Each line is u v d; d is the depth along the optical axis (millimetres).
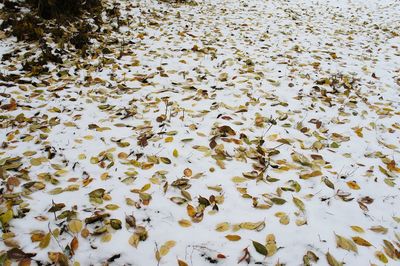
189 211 2562
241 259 2203
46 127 3504
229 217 2535
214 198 2682
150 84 4566
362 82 5066
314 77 5105
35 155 3107
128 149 3248
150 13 7496
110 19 6680
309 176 2990
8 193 2639
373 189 2916
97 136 3424
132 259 2188
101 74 4754
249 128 3662
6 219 2371
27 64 4633
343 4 10578
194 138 3441
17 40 5262
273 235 2391
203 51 5766
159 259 2186
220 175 2965
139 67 5043
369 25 8289
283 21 8172
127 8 7445
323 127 3832
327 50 6363
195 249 2266
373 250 2320
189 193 2744
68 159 3078
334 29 7797
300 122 3781
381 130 3838
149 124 3660
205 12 8289
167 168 3020
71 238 2291
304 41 6793
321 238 2391
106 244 2270
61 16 5934
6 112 3730
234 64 5352
